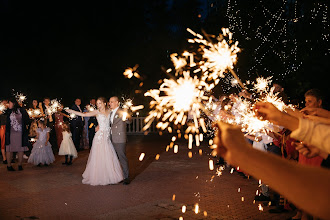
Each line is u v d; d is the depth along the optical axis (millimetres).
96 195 6012
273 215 4785
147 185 6715
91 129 12031
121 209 5145
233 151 607
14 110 8445
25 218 4770
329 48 9414
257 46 12328
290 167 578
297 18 10922
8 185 6852
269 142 4969
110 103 6836
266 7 12188
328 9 9641
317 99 3709
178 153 10961
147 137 16391
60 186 6746
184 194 5980
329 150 788
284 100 4516
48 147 9133
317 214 547
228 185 6613
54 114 12141
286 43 11398
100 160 6863
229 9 13062
